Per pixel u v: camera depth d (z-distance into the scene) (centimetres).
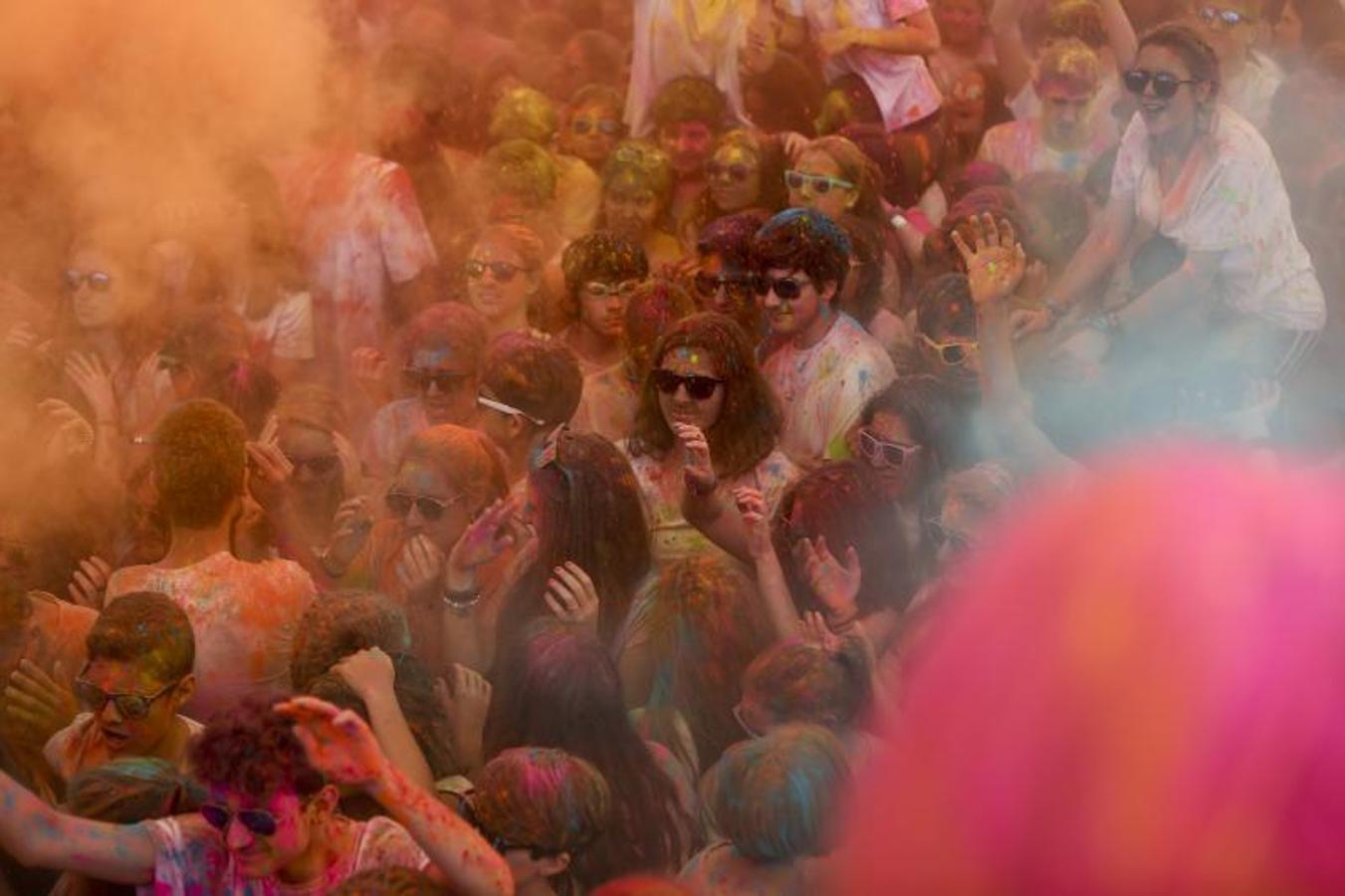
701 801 462
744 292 737
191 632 460
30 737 493
